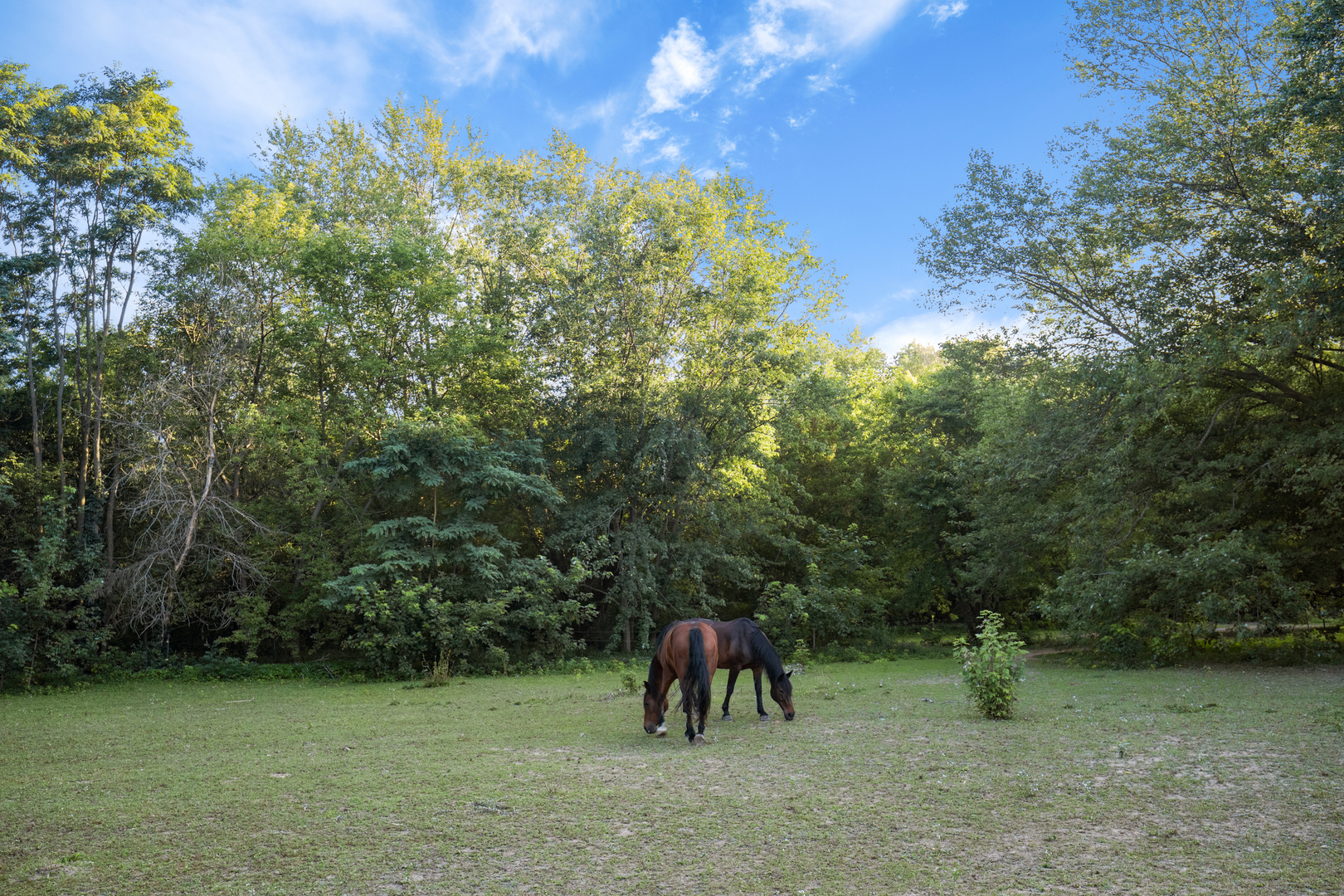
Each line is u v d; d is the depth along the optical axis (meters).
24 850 5.57
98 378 21.38
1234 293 17.81
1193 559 16.00
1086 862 4.83
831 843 5.34
